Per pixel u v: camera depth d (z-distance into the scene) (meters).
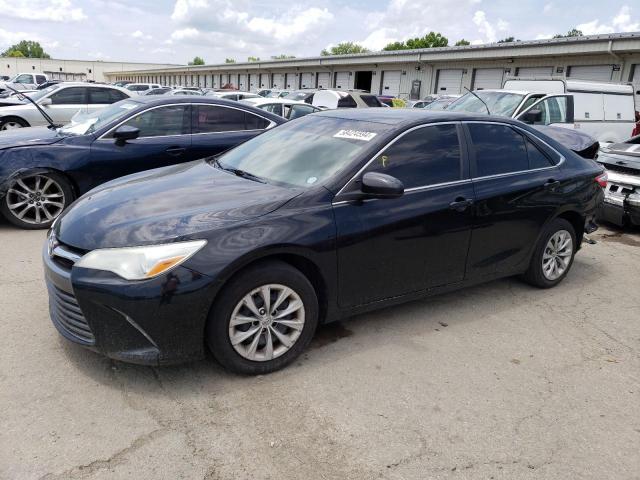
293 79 42.41
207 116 6.70
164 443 2.54
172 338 2.82
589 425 2.87
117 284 2.71
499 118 4.32
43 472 2.31
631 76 19.44
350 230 3.29
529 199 4.26
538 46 21.86
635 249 6.34
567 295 4.71
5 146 5.71
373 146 3.54
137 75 88.69
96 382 2.98
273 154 3.93
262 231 2.98
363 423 2.77
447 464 2.51
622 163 6.75
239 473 2.38
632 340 3.91
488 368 3.39
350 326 3.87
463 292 4.64
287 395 2.97
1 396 2.81
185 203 3.16
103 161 6.08
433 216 3.66
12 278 4.41
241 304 2.97
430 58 27.66
